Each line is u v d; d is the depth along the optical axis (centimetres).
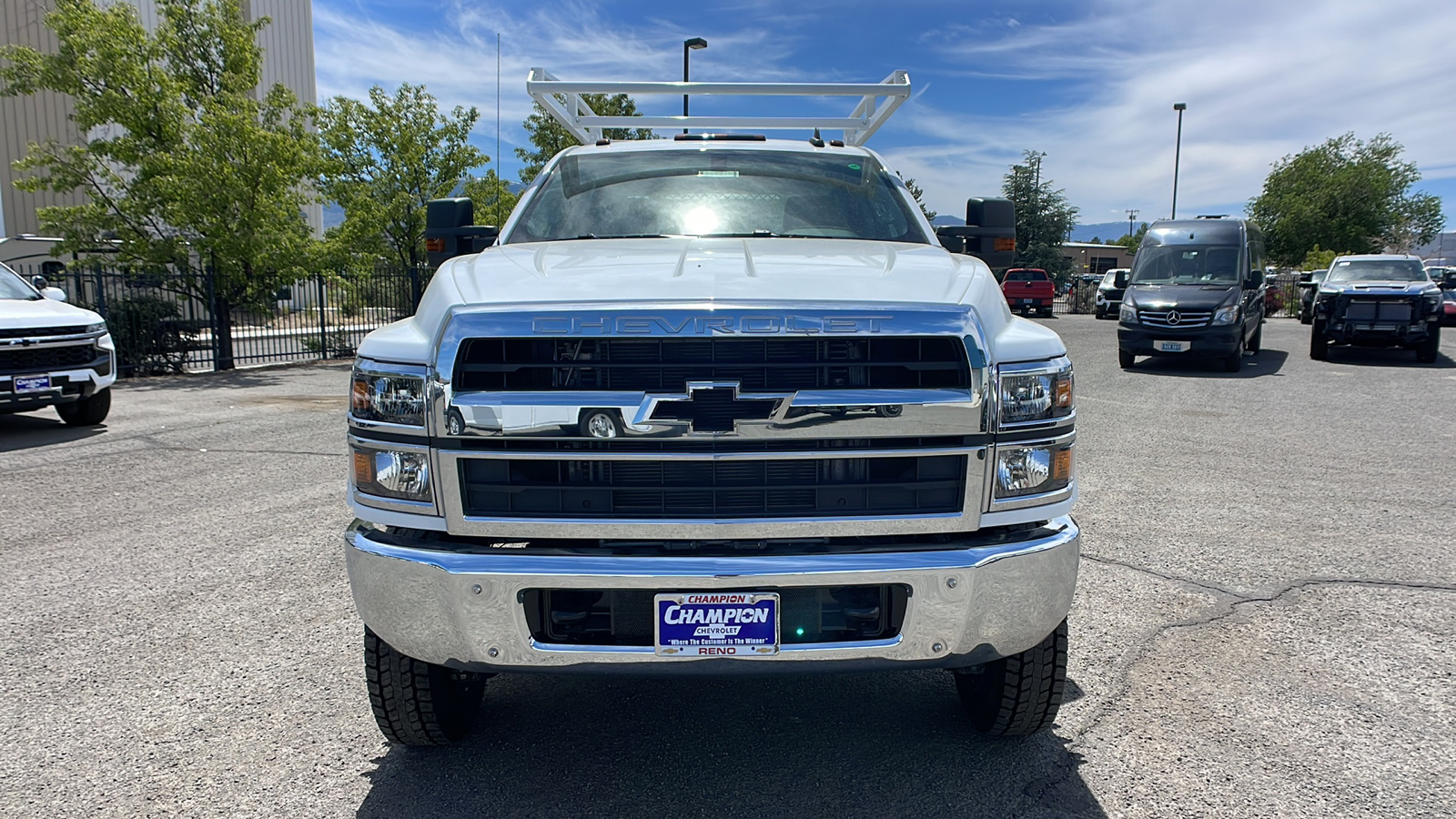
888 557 244
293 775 297
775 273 271
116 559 517
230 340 1627
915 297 254
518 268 288
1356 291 1645
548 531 244
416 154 2112
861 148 464
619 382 241
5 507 630
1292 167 5350
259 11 2764
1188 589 470
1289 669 376
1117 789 289
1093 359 1733
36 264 2011
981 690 315
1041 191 5388
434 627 250
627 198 398
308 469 751
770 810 278
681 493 245
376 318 2017
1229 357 1483
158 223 1605
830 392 240
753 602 244
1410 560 518
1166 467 768
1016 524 261
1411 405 1134
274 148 1555
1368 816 273
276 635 412
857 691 361
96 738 322
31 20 2145
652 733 327
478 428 242
